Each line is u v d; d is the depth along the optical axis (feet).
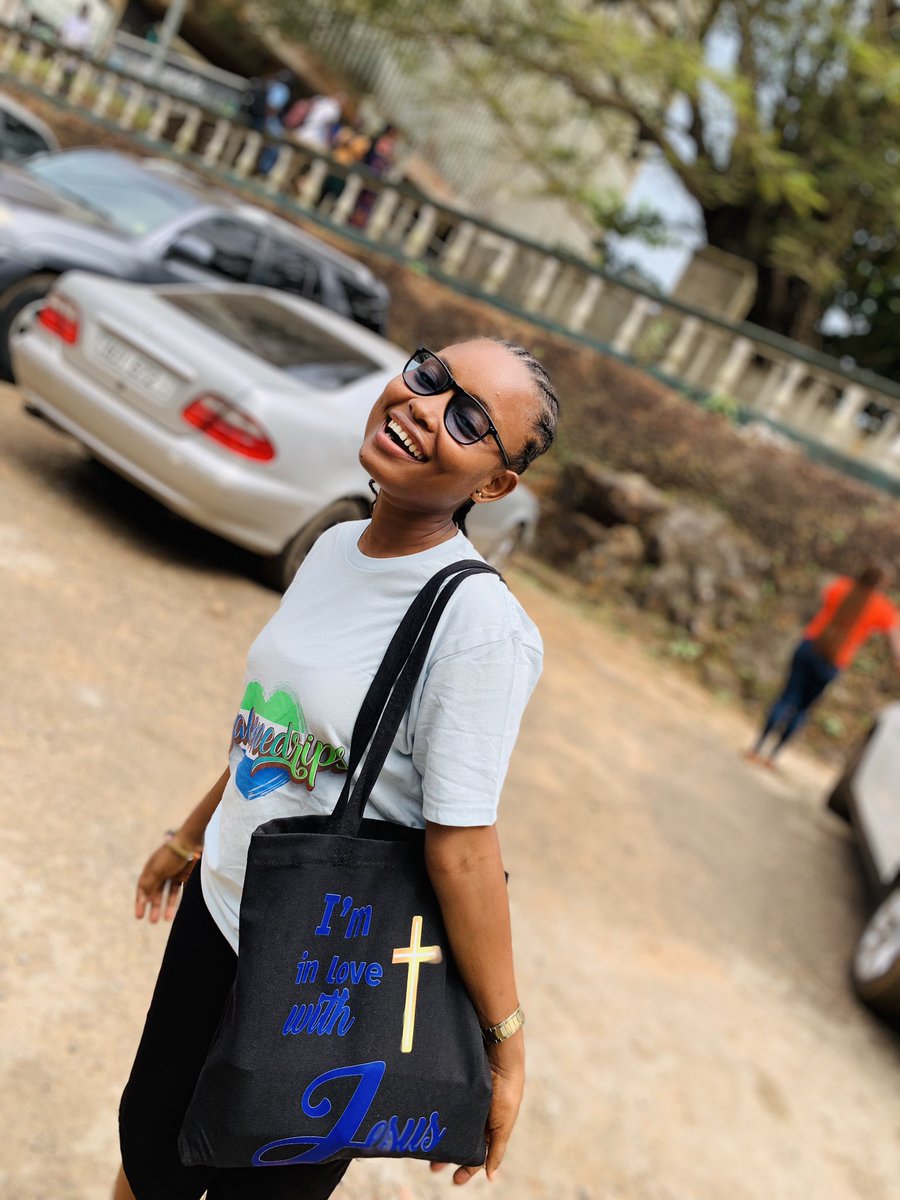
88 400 18.53
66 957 9.69
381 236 47.34
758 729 32.81
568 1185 10.48
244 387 17.99
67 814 11.46
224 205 28.43
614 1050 12.87
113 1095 8.64
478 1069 4.92
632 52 45.24
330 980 4.71
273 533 18.93
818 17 48.34
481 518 23.93
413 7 51.67
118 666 14.89
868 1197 12.42
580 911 15.79
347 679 4.93
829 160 51.31
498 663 4.74
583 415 39.73
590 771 21.63
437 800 4.72
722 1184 11.46
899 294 67.87
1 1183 7.53
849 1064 15.29
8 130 36.88
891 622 26.91
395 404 5.04
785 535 37.37
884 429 41.27
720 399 40.06
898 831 21.21
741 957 17.02
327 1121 4.72
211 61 85.56
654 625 35.88
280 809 5.15
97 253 24.32
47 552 17.12
